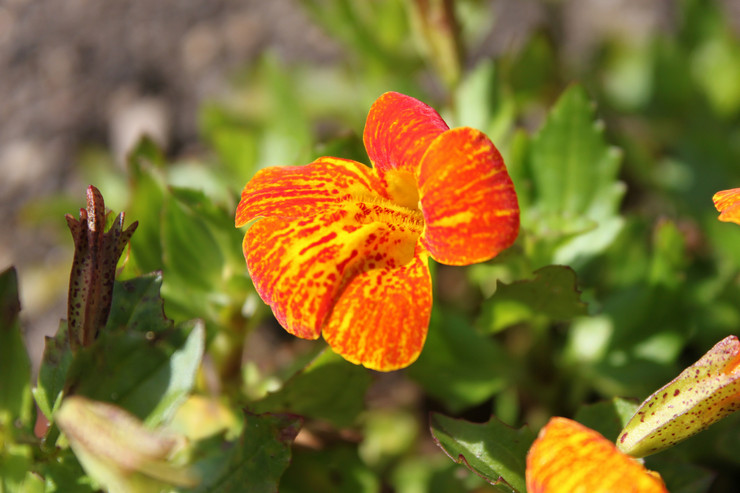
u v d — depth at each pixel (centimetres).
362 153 30
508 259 28
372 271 25
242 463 25
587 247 31
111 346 24
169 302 29
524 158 31
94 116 46
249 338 38
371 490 30
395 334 24
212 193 38
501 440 26
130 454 22
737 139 39
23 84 47
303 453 30
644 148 41
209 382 31
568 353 32
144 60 48
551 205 31
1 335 26
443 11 33
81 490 25
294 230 25
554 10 45
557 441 23
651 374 31
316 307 25
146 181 30
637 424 24
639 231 34
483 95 34
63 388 25
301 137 36
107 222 26
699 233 36
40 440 25
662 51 41
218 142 37
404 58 38
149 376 24
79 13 49
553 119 31
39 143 45
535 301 28
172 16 49
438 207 24
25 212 40
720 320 33
